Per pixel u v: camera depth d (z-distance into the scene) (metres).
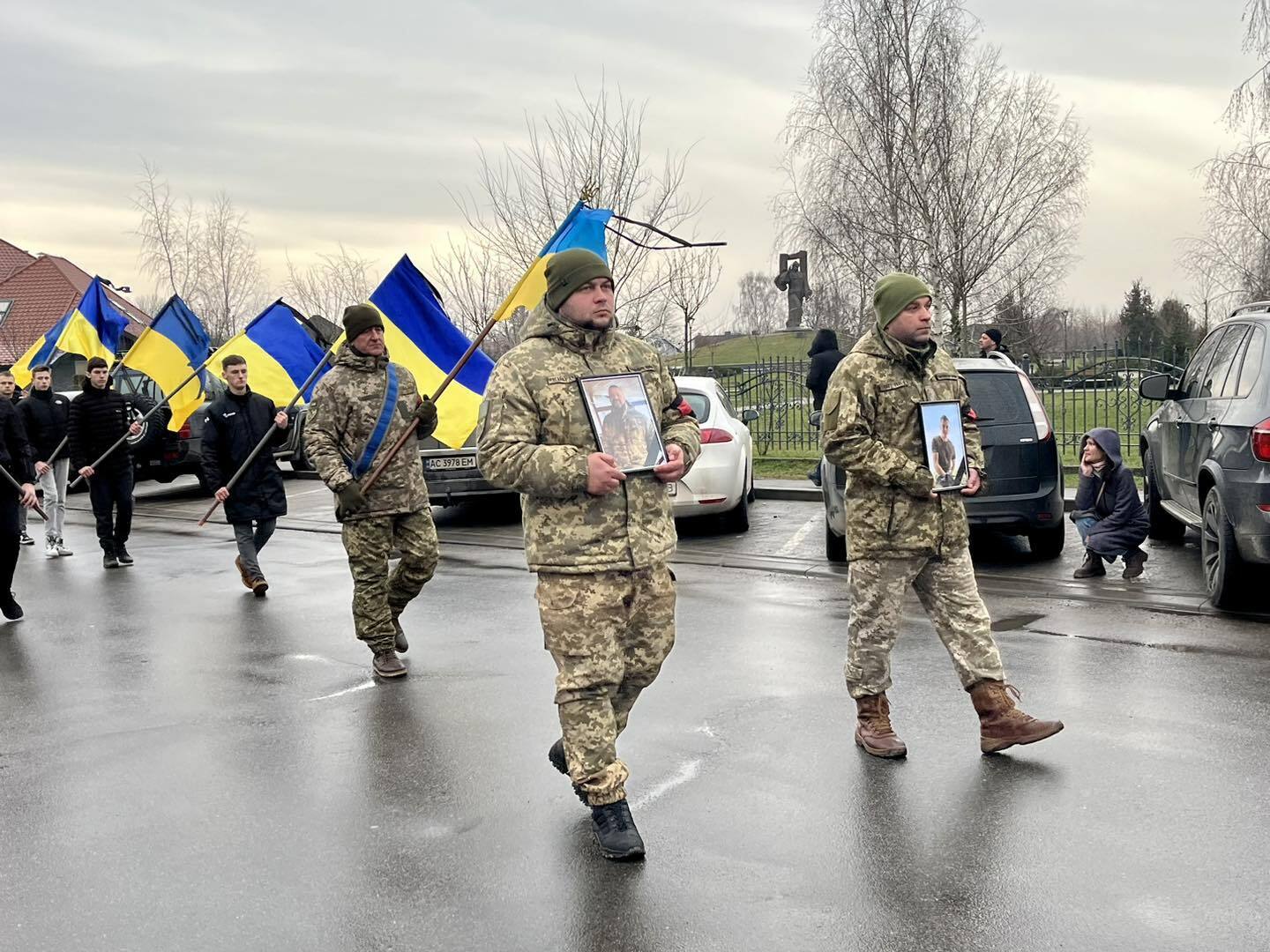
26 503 8.23
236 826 4.31
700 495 11.04
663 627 4.13
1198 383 8.83
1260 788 4.37
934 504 4.71
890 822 4.15
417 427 6.29
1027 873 3.72
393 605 6.57
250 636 7.55
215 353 10.05
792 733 5.16
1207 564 7.66
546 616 3.98
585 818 4.29
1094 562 8.66
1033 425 9.13
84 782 4.83
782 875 3.75
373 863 3.95
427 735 5.30
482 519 13.16
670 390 4.29
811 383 13.55
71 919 3.59
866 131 22.44
